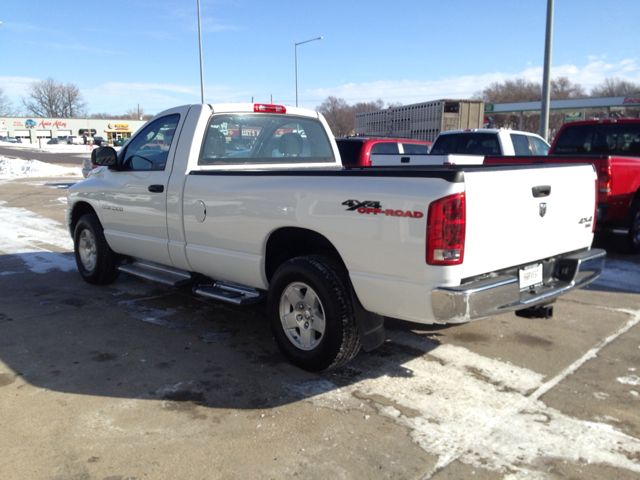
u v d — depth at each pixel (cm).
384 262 314
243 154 480
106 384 351
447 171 289
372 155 990
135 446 279
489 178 304
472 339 436
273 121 499
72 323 470
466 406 322
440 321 299
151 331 453
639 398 331
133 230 509
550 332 450
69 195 612
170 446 279
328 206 338
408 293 306
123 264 554
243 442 282
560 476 254
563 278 373
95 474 255
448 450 275
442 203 287
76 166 3116
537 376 364
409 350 412
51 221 1085
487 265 309
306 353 367
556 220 356
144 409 318
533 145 1086
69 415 310
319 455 271
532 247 340
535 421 304
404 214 301
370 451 274
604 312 502
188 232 445
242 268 405
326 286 344
